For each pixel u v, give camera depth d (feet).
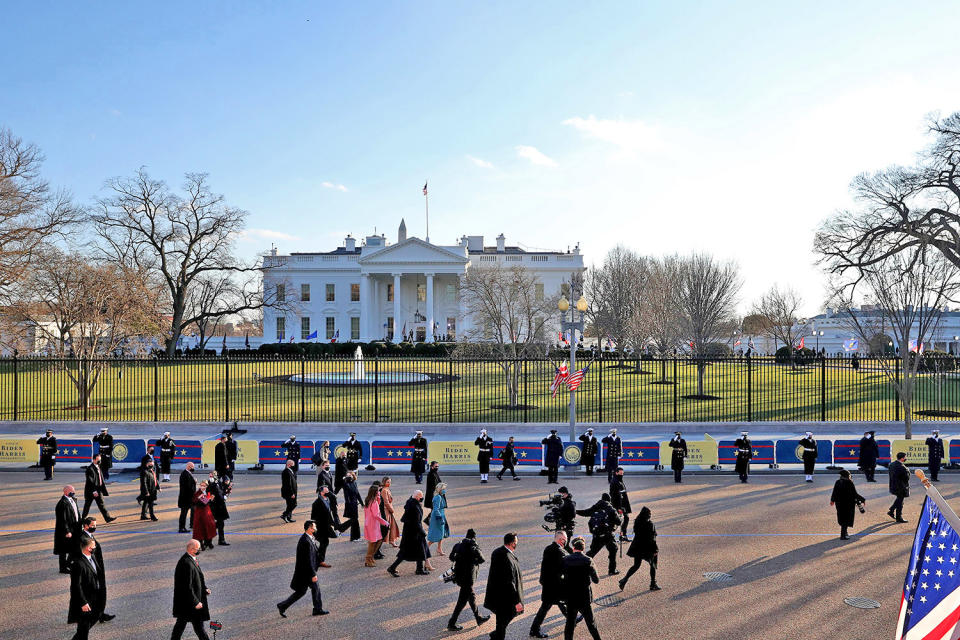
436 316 294.87
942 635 20.35
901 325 83.66
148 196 204.23
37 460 73.20
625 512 44.88
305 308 298.97
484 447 66.69
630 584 38.40
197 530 44.16
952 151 147.74
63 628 32.50
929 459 67.05
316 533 41.70
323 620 33.47
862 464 65.72
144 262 199.21
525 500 58.80
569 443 73.00
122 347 137.90
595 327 230.07
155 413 90.79
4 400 115.75
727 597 36.32
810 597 36.24
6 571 40.65
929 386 116.16
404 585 38.63
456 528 50.08
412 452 72.54
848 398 118.21
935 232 140.26
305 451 73.77
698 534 48.47
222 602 35.70
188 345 254.27
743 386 139.03
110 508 56.03
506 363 108.27
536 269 278.46
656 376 163.32
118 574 39.88
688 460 71.05
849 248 152.56
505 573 30.42
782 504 57.36
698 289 158.51
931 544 21.99
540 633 31.86
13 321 127.44
